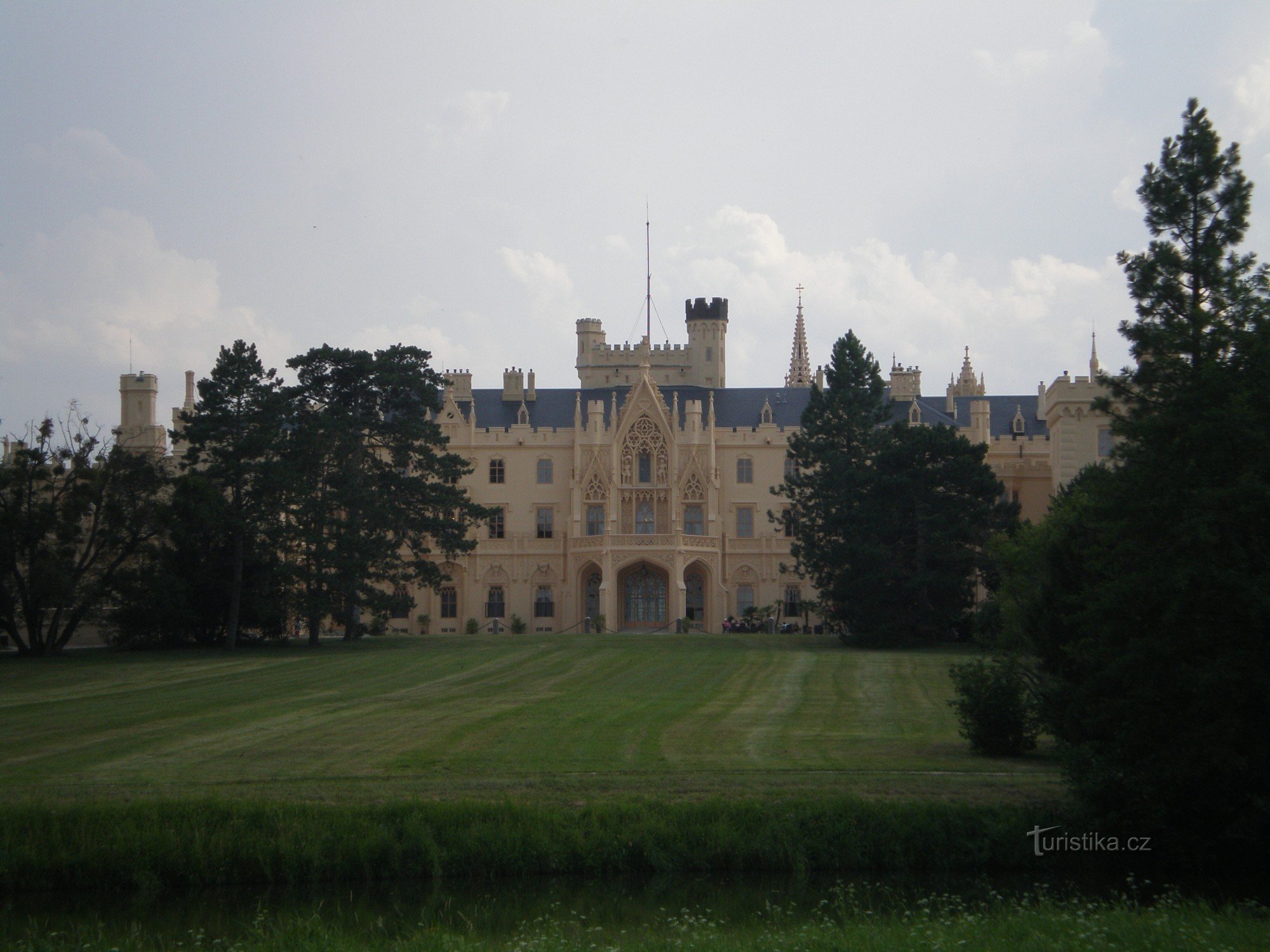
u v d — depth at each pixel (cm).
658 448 12175
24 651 8150
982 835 3797
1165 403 3834
